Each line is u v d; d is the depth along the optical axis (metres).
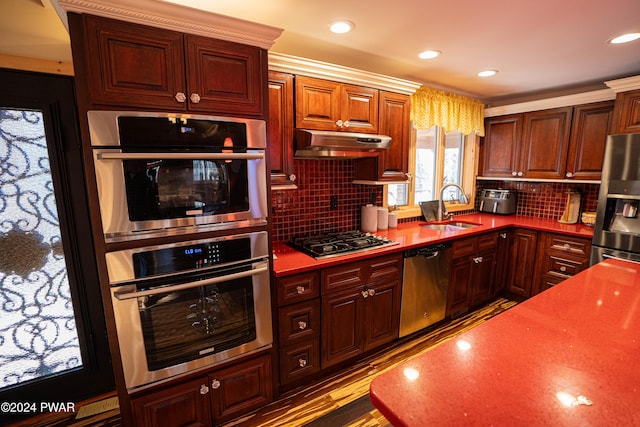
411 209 3.26
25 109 1.61
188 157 1.37
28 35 1.54
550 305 1.20
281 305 1.80
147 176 1.33
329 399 1.93
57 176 1.70
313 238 2.40
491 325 1.05
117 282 1.34
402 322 2.41
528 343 0.94
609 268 1.64
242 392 1.72
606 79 2.80
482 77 2.76
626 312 1.14
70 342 1.85
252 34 1.49
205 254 1.49
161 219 1.38
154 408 1.49
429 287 2.53
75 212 1.77
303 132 1.94
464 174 3.74
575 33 1.85
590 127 2.76
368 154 2.27
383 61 2.36
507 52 2.17
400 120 2.49
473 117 3.35
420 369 0.81
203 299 1.53
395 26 1.77
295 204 2.41
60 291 1.80
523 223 3.12
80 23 1.18
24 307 1.73
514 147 3.31
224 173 1.51
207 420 1.63
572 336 0.97
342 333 2.08
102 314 1.90
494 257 3.05
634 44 2.01
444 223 3.20
